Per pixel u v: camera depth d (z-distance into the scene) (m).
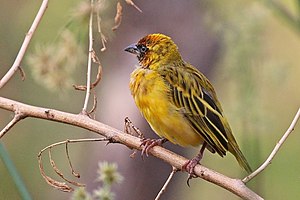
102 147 14.52
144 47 11.06
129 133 9.71
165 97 10.56
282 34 16.53
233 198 16.53
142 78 10.73
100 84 14.66
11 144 16.11
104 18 11.98
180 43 14.30
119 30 14.25
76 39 10.62
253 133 12.38
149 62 10.96
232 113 12.39
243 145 12.58
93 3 10.30
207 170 9.47
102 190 9.75
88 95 9.48
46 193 16.03
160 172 14.18
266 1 12.76
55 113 9.32
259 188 14.23
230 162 16.02
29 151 16.08
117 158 14.30
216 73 14.52
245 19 12.84
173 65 10.92
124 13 14.18
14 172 9.30
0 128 16.11
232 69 12.80
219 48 14.35
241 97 12.51
